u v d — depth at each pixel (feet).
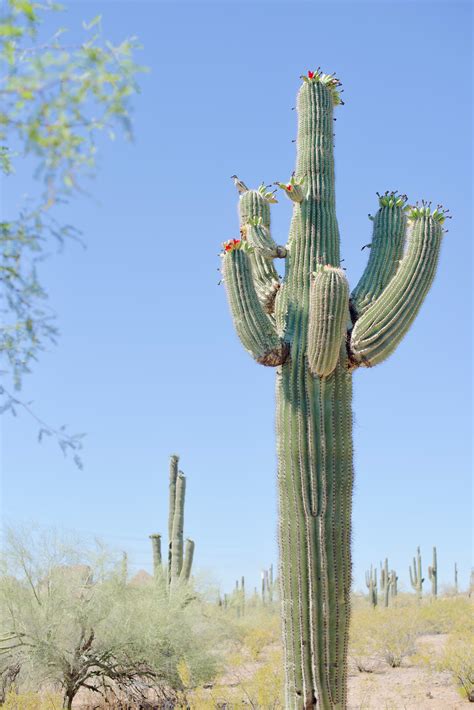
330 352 26.23
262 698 35.63
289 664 25.88
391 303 27.50
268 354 27.35
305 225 29.30
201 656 43.42
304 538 26.12
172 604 45.39
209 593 49.70
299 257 29.01
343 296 26.12
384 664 53.98
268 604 104.63
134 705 40.16
